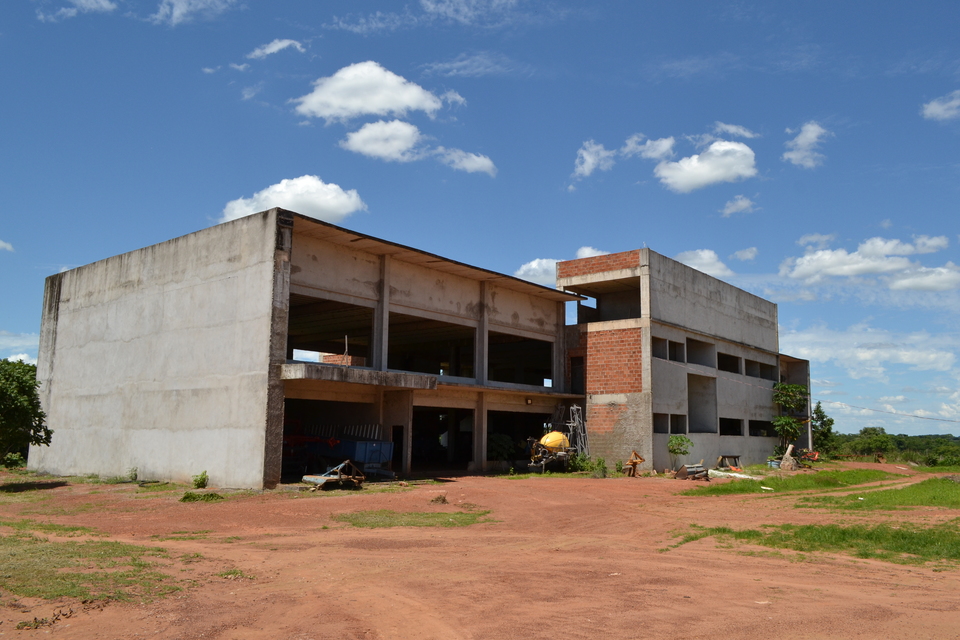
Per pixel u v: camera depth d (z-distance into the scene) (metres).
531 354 44.47
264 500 19.61
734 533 14.99
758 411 45.62
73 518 16.59
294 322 36.62
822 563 11.85
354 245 26.67
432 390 29.44
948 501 20.73
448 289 31.11
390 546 13.07
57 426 31.19
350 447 26.62
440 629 7.64
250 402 22.47
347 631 7.53
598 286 37.50
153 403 26.30
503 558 12.02
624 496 22.52
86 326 30.59
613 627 7.74
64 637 7.03
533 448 33.75
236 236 24.09
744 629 7.72
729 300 43.03
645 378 33.53
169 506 18.47
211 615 8.02
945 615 8.37
